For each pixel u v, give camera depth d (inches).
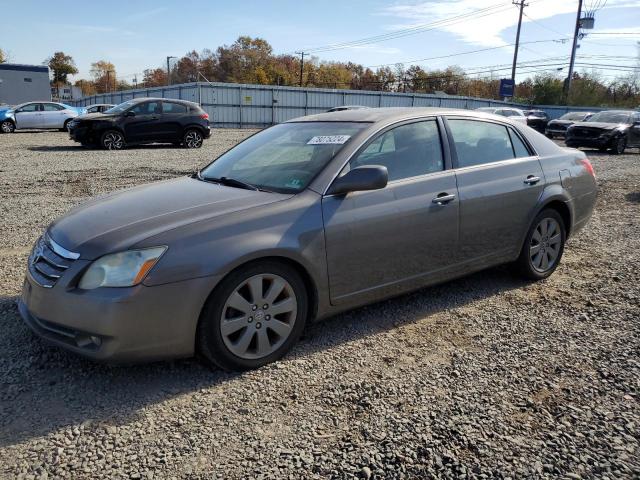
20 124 976.9
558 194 186.9
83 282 111.2
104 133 650.8
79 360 128.0
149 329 110.9
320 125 160.4
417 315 158.9
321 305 134.6
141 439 99.3
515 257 181.0
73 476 89.2
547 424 104.8
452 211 155.5
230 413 108.0
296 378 121.7
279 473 90.5
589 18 1830.7
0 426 102.1
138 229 116.4
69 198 332.2
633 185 429.1
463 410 109.3
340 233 132.9
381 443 98.5
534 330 149.0
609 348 137.8
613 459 94.5
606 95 2395.4
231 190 138.9
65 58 4224.9
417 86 3284.9
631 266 209.5
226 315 119.8
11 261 201.3
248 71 3570.4
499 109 1050.1
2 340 137.4
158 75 4109.3
